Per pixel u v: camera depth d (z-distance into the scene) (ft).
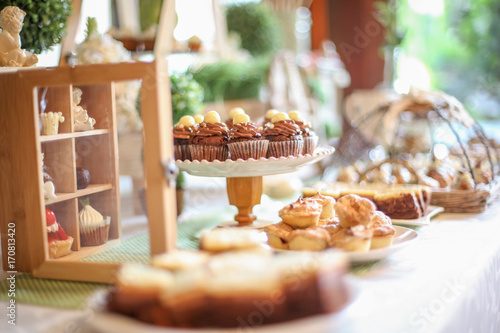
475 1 10.50
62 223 4.33
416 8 10.69
